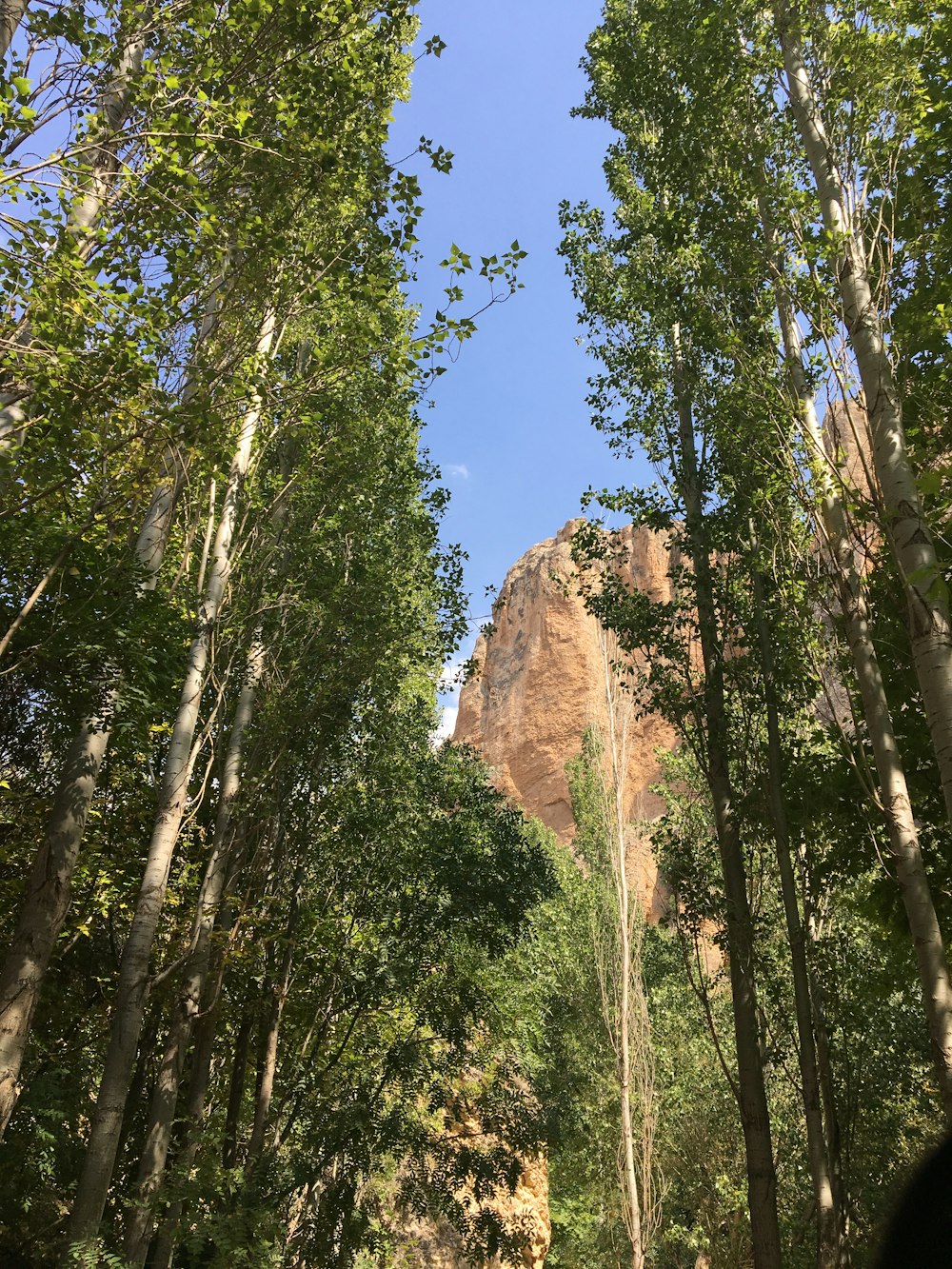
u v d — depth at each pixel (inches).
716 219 514.6
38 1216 512.1
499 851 729.0
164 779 428.5
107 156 341.4
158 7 360.5
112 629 362.9
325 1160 594.6
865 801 469.4
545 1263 1168.8
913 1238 66.1
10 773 462.3
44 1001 518.3
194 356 382.6
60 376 299.3
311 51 399.5
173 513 423.8
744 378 505.7
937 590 199.0
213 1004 462.0
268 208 389.1
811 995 529.0
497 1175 690.2
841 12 474.3
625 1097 932.0
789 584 481.7
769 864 601.6
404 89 539.2
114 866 519.2
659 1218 896.9
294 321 517.3
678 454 641.0
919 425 446.0
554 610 2972.4
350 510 596.1
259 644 565.9
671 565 625.9
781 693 569.9
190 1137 447.5
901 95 451.2
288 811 595.8
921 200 445.7
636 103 661.9
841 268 424.5
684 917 596.4
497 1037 767.1
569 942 1085.8
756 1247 482.6
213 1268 407.5
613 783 1159.0
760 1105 510.9
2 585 375.6
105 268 323.6
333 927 637.9
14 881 450.9
